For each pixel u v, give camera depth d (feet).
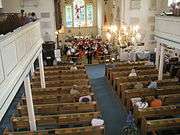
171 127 30.19
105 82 54.85
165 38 39.73
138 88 41.47
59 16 74.08
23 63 25.96
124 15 66.39
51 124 32.40
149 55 63.41
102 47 71.36
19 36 24.84
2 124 38.09
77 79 47.80
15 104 44.45
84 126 31.37
